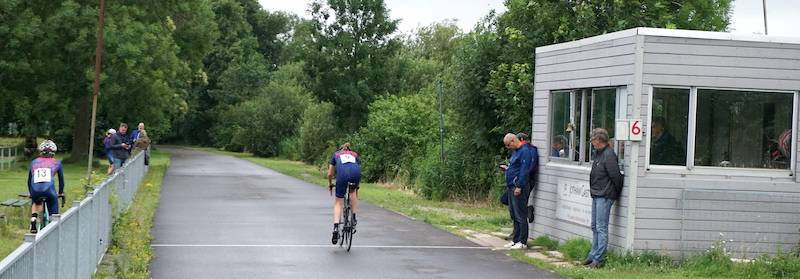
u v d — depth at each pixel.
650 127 11.86
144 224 15.83
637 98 11.80
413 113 32.72
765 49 12.09
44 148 14.14
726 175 12.06
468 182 23.47
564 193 13.58
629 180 11.87
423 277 10.87
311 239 14.48
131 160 21.08
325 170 38.97
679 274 11.02
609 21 19.05
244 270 11.18
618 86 12.28
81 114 41.03
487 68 21.48
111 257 11.78
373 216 18.83
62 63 36.59
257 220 17.39
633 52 11.86
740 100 12.09
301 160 52.72
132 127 44.41
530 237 14.77
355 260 12.23
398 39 40.47
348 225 13.32
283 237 14.69
